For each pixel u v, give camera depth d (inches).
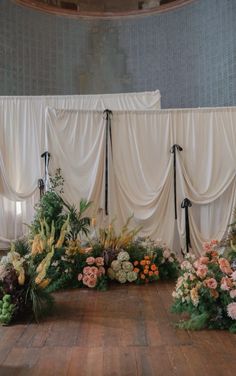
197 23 372.8
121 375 86.7
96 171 244.7
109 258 186.7
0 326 120.9
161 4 390.9
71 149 247.0
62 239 172.4
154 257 192.5
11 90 359.6
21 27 367.9
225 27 353.1
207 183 250.4
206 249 136.9
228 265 120.7
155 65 391.2
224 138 252.4
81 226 195.3
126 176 250.2
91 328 118.6
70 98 276.4
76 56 394.9
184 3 380.2
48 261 135.7
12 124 259.1
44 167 249.8
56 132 246.1
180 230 245.9
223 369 89.4
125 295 161.3
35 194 254.2
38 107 264.7
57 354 98.5
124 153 251.1
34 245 162.9
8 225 254.8
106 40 400.5
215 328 116.5
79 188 243.9
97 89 395.5
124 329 117.3
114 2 400.8
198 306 119.0
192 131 253.3
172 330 116.1
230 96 347.6
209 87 362.9
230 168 250.2
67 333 114.2
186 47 378.6
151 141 252.7
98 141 247.9
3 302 125.1
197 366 90.9
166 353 98.7
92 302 149.7
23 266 134.0
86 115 249.9
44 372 88.6
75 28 396.5
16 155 257.9
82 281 175.2
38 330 116.9
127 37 399.5
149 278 186.5
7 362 94.0
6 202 255.9
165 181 248.8
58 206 193.2
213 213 250.8
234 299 115.3
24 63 368.5
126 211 247.1
